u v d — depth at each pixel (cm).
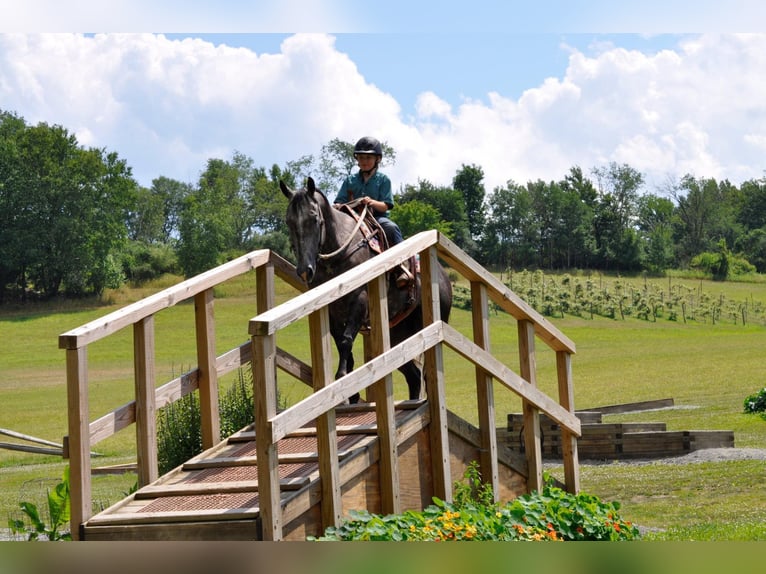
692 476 1380
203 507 625
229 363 797
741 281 9494
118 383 4012
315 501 620
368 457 673
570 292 7300
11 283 8556
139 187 13538
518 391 827
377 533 576
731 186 12462
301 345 4803
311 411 601
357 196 947
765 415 2075
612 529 708
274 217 11781
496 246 11081
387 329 699
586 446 1662
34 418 3144
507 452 827
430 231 745
